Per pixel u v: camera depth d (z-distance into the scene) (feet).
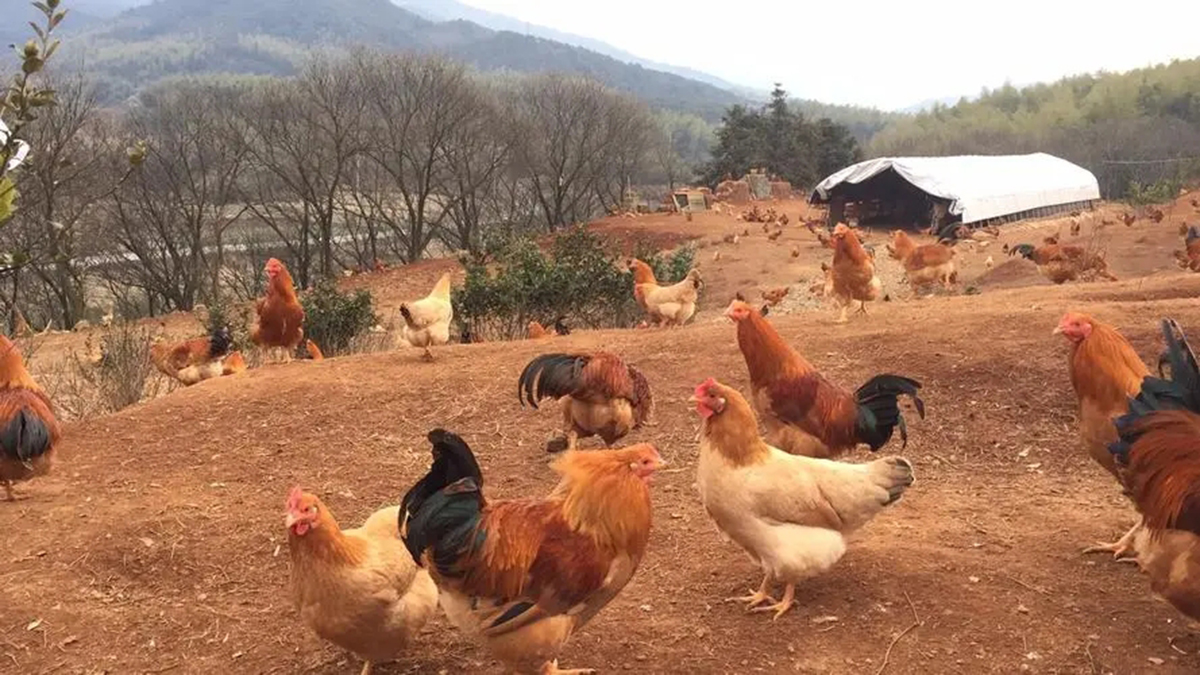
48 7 8.54
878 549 18.08
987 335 30.01
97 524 20.17
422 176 143.13
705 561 18.16
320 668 14.99
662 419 26.32
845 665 14.34
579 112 161.27
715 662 14.53
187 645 15.76
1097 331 17.15
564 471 13.44
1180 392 14.57
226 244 142.00
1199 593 13.37
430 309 33.65
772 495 15.02
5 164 8.48
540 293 52.95
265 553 18.95
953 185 136.98
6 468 20.61
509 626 12.52
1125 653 14.44
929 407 25.85
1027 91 307.17
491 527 12.62
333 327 55.42
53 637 15.96
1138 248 91.50
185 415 28.32
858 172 148.66
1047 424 24.58
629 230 135.03
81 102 125.08
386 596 13.30
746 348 19.45
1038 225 136.05
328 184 137.18
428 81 142.00
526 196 165.48
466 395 28.86
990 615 15.52
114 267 121.29
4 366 21.35
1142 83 255.29
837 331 32.81
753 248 116.06
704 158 328.08
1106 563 17.34
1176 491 13.53
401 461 24.17
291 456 24.70
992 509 20.30
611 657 14.74
